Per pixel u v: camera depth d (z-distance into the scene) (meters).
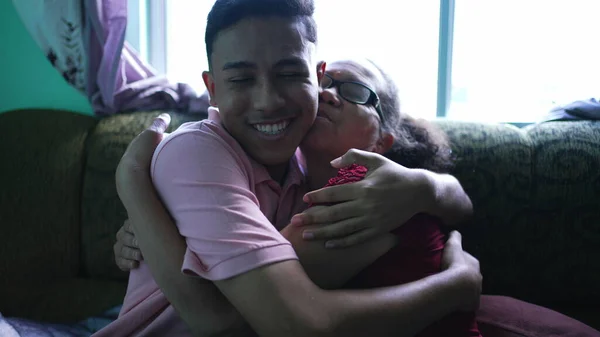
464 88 1.87
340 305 0.69
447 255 0.89
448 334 0.82
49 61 1.70
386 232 0.81
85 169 1.52
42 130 1.53
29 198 1.46
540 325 1.09
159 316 0.87
